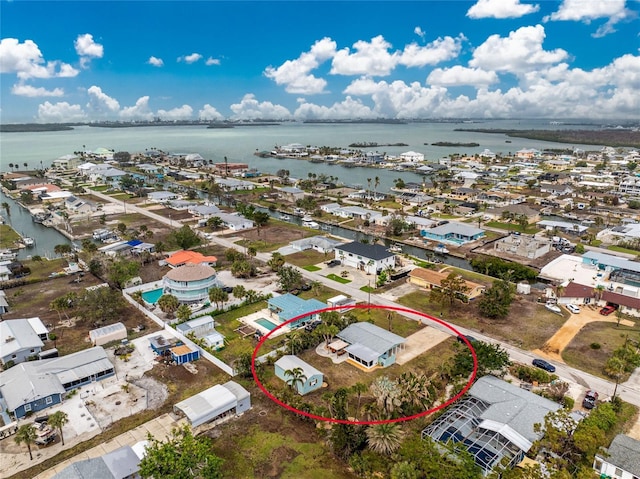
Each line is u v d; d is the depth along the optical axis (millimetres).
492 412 55812
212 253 128625
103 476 45250
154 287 102750
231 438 54344
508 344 77438
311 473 49000
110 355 73625
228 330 82625
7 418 58875
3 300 91375
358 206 194500
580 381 66375
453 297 91125
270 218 174875
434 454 47625
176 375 68125
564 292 95188
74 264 116375
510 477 44938
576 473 47375
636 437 54281
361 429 52250
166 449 45562
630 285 100875
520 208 173875
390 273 110750
